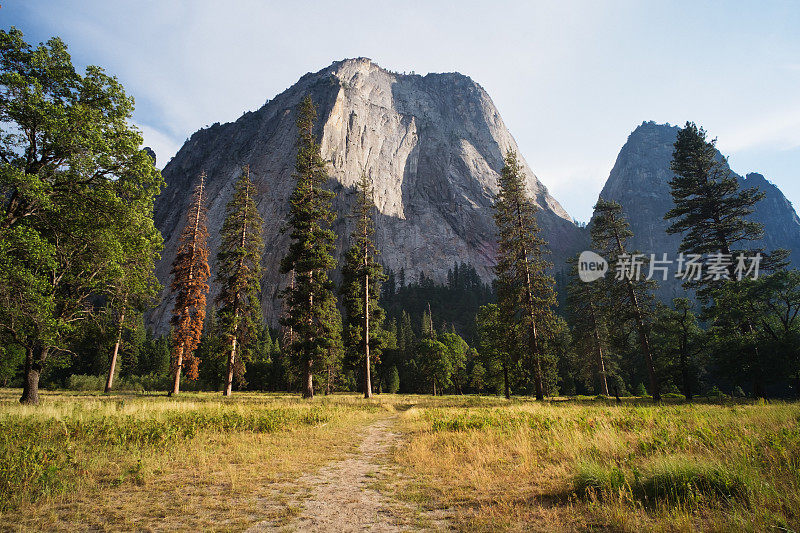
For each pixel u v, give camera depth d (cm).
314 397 2742
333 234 2936
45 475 589
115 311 1909
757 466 518
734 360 2533
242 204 3341
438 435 1023
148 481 619
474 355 6588
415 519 465
